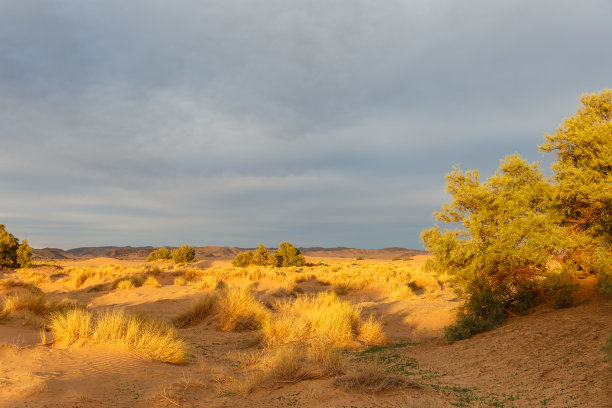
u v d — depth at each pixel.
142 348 9.92
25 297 15.05
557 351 8.45
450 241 12.38
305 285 30.48
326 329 13.30
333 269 47.97
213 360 10.51
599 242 11.41
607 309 10.26
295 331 13.10
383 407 6.37
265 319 15.28
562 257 12.91
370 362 10.00
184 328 15.95
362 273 37.09
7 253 46.19
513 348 9.45
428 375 8.63
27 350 9.12
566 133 12.88
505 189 12.92
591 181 12.02
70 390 6.93
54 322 11.08
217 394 7.41
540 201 12.60
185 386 7.69
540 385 7.00
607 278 11.15
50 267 49.66
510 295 12.59
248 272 32.53
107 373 8.15
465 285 12.81
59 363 8.38
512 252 11.76
